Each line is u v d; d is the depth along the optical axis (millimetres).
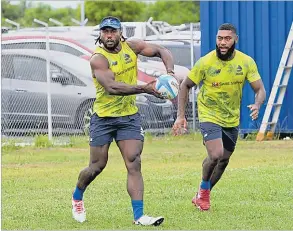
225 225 18250
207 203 20125
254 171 27406
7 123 40062
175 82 17938
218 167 20438
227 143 20062
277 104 39125
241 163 30094
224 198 21984
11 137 39625
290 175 26266
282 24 40031
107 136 18469
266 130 39406
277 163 30000
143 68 40000
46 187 25359
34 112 40375
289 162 30266
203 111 19688
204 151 34469
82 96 40562
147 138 37906
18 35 41000
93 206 21172
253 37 40281
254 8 40219
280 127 39906
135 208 18234
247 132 39969
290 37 39000
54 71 40719
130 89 17672
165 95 17828
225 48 19141
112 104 18281
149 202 21516
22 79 40406
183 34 43719
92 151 18625
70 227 18344
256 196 22219
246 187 23812
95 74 17922
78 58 40719
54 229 18156
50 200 22531
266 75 40250
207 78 19516
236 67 19406
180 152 34250
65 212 20391
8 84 40188
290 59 39281
